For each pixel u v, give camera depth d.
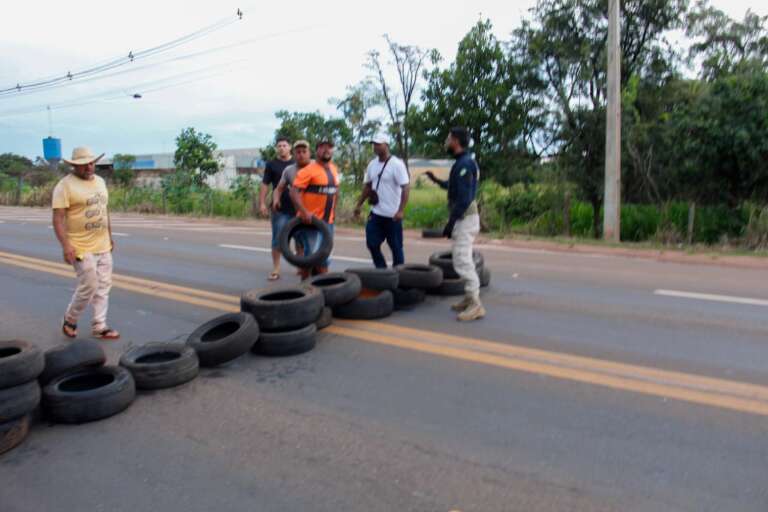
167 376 4.68
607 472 3.34
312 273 7.62
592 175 18.73
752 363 5.02
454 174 6.25
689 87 17.77
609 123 14.23
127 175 43.09
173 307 7.52
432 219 18.86
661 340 5.70
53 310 7.60
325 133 29.95
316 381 4.81
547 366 5.02
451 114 19.98
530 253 11.93
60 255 12.42
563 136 19.25
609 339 5.75
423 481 3.29
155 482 3.37
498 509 3.01
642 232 16.94
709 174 15.30
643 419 3.99
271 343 5.39
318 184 7.37
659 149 17.09
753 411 4.07
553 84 19.53
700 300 7.35
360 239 15.07
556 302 7.31
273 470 3.45
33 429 4.09
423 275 6.94
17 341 4.30
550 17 18.61
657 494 3.11
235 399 4.50
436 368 5.04
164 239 15.45
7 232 17.77
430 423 4.01
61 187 5.74
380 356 5.36
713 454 3.51
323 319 6.11
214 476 3.41
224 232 17.55
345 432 3.91
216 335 5.64
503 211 18.89
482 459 3.51
